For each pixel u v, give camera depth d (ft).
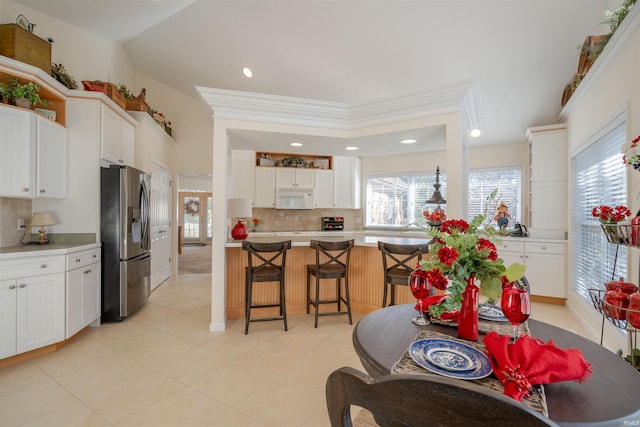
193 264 23.67
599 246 9.78
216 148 10.39
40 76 9.13
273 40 12.50
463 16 9.59
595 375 3.02
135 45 15.66
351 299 12.30
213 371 7.59
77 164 10.68
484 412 1.64
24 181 8.74
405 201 19.89
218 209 10.39
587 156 10.81
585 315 10.68
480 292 3.89
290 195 18.66
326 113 10.98
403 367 3.12
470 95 9.68
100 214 10.91
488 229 4.00
